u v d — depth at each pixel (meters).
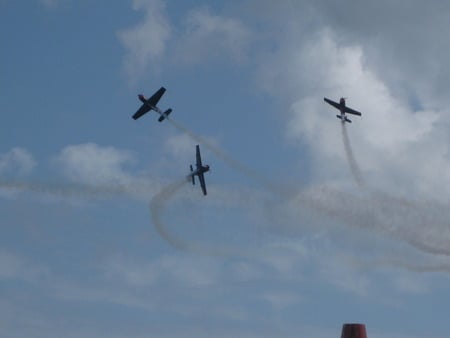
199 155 175.00
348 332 71.31
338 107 190.12
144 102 184.00
